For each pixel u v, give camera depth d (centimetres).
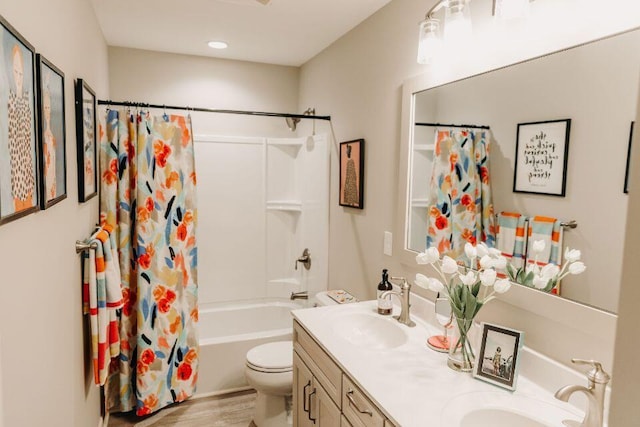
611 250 114
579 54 121
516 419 120
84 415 182
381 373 142
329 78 298
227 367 291
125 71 321
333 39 284
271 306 368
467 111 164
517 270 144
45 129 114
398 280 203
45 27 121
